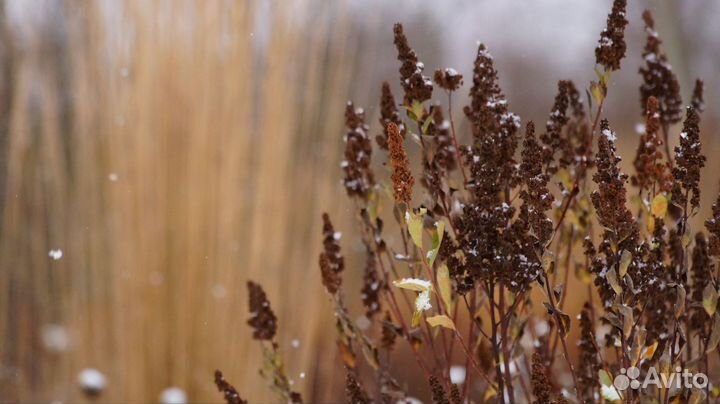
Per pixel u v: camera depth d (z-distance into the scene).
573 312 2.28
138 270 2.65
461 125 2.44
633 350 1.54
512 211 1.57
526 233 1.58
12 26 2.70
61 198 2.72
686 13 4.15
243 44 2.60
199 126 2.61
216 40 2.60
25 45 2.70
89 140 2.66
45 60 2.71
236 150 2.63
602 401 1.68
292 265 2.69
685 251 1.64
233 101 2.62
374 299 1.79
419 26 4.15
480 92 1.66
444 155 1.72
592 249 1.61
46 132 2.71
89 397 2.62
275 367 1.80
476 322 1.60
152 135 2.62
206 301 2.63
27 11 2.69
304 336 2.66
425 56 4.21
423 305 1.53
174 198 2.63
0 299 2.74
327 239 1.78
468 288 1.58
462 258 1.62
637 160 1.71
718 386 1.69
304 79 2.74
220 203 2.63
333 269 1.77
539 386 1.56
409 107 1.66
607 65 1.64
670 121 1.79
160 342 2.64
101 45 2.61
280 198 2.66
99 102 2.63
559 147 1.73
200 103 2.61
